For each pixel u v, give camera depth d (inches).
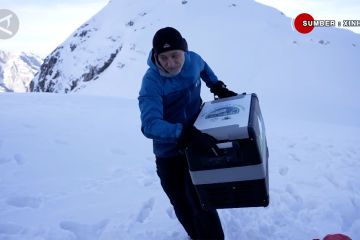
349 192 156.9
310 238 115.3
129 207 142.3
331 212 133.3
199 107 95.7
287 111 1571.1
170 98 86.7
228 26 3518.7
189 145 75.4
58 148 220.2
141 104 82.2
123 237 119.0
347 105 2100.1
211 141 72.4
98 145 234.5
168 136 76.2
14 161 193.9
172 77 84.2
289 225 124.6
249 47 3129.9
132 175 180.9
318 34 3344.0
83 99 491.5
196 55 94.4
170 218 132.6
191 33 3565.5
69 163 195.8
